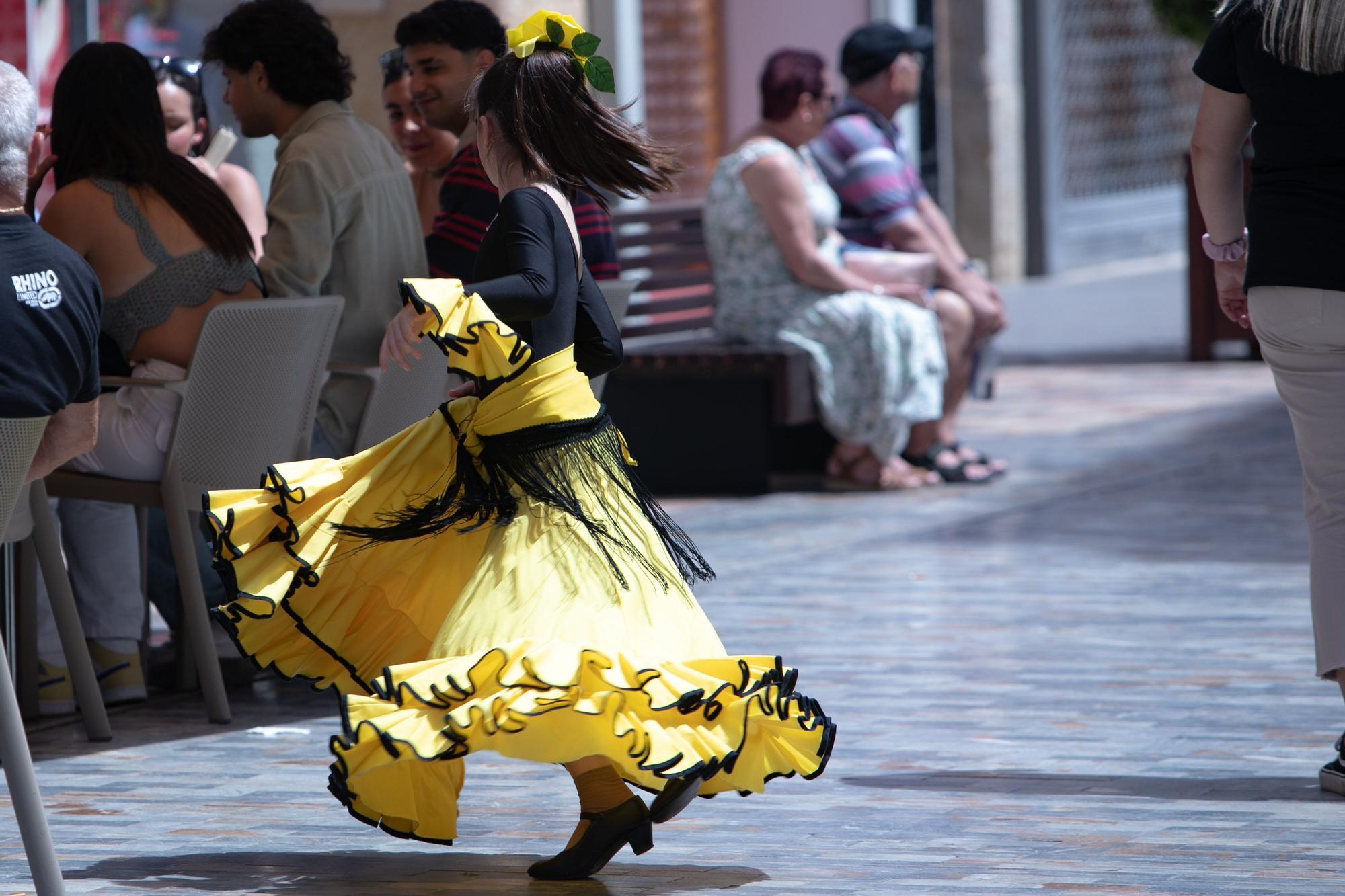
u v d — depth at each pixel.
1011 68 46.44
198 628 11.84
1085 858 8.64
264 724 11.85
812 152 22.25
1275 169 9.52
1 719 7.55
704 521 19.62
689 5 35.19
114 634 12.37
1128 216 52.38
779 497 21.17
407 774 8.37
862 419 21.16
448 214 13.16
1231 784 9.96
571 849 8.41
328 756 11.00
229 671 13.02
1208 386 29.11
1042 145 47.50
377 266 12.77
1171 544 17.64
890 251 22.08
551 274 8.23
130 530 12.43
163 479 11.74
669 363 21.41
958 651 13.47
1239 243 10.29
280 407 12.02
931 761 10.56
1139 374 31.03
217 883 8.48
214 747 11.23
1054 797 9.76
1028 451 23.83
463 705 7.69
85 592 12.33
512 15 27.42
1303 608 14.72
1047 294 44.75
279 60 12.73
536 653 7.71
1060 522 19.06
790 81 21.09
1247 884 8.18
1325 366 9.50
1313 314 9.38
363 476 8.39
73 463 11.79
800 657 13.33
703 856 8.82
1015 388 29.84
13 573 12.07
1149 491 20.75
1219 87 9.84
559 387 8.26
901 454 22.20
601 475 8.32
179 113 14.92
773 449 22.97
